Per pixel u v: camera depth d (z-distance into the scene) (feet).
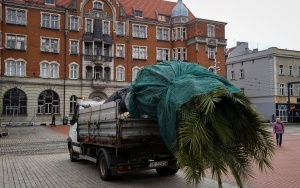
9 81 141.49
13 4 144.66
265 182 33.27
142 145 31.76
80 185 31.91
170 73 27.09
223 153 21.93
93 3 161.79
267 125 24.52
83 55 157.28
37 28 149.89
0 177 36.27
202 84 22.95
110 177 33.42
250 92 201.77
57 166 44.04
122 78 166.71
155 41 177.06
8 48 142.72
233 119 23.39
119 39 167.22
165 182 33.32
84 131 41.52
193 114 21.59
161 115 25.38
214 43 176.14
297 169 40.60
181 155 20.84
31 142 78.38
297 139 84.74
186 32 180.14
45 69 150.51
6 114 140.56
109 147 34.06
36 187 31.22
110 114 33.01
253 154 24.13
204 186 31.01
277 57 189.06
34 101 146.20
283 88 190.19
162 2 193.57
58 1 160.15
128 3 182.70
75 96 154.92
